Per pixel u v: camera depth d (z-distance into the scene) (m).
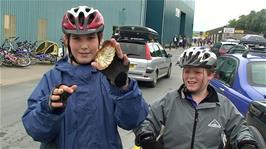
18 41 25.45
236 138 3.08
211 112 3.09
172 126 3.12
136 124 2.38
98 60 2.16
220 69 7.64
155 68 14.60
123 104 2.28
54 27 30.08
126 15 43.59
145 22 54.19
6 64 19.69
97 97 2.42
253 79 6.49
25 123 2.29
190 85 3.10
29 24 26.86
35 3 27.34
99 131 2.41
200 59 3.04
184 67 3.11
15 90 12.57
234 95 6.21
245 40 26.34
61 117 2.19
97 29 2.40
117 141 2.49
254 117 4.51
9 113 9.09
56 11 30.06
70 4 31.11
